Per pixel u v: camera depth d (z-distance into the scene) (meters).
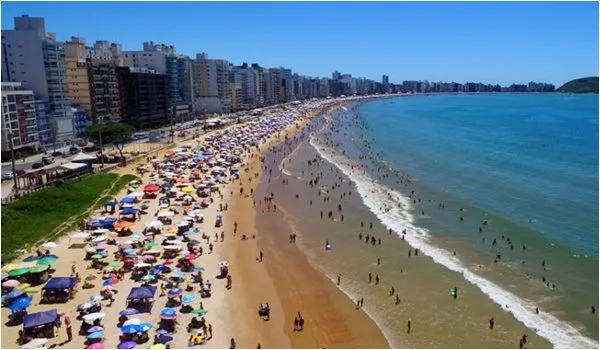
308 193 94.25
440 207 84.69
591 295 51.19
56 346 39.59
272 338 43.25
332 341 43.19
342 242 67.38
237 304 49.00
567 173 113.38
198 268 55.25
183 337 42.31
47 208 71.88
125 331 40.28
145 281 51.06
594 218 78.31
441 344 42.75
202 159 119.56
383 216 79.38
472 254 62.81
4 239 59.41
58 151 120.50
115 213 75.56
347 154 144.00
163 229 68.31
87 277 51.06
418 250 64.31
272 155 138.88
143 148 133.62
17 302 43.47
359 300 50.56
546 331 44.50
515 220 77.25
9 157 109.62
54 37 161.12
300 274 56.78
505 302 49.81
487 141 172.00
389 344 42.84
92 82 157.25
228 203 85.75
